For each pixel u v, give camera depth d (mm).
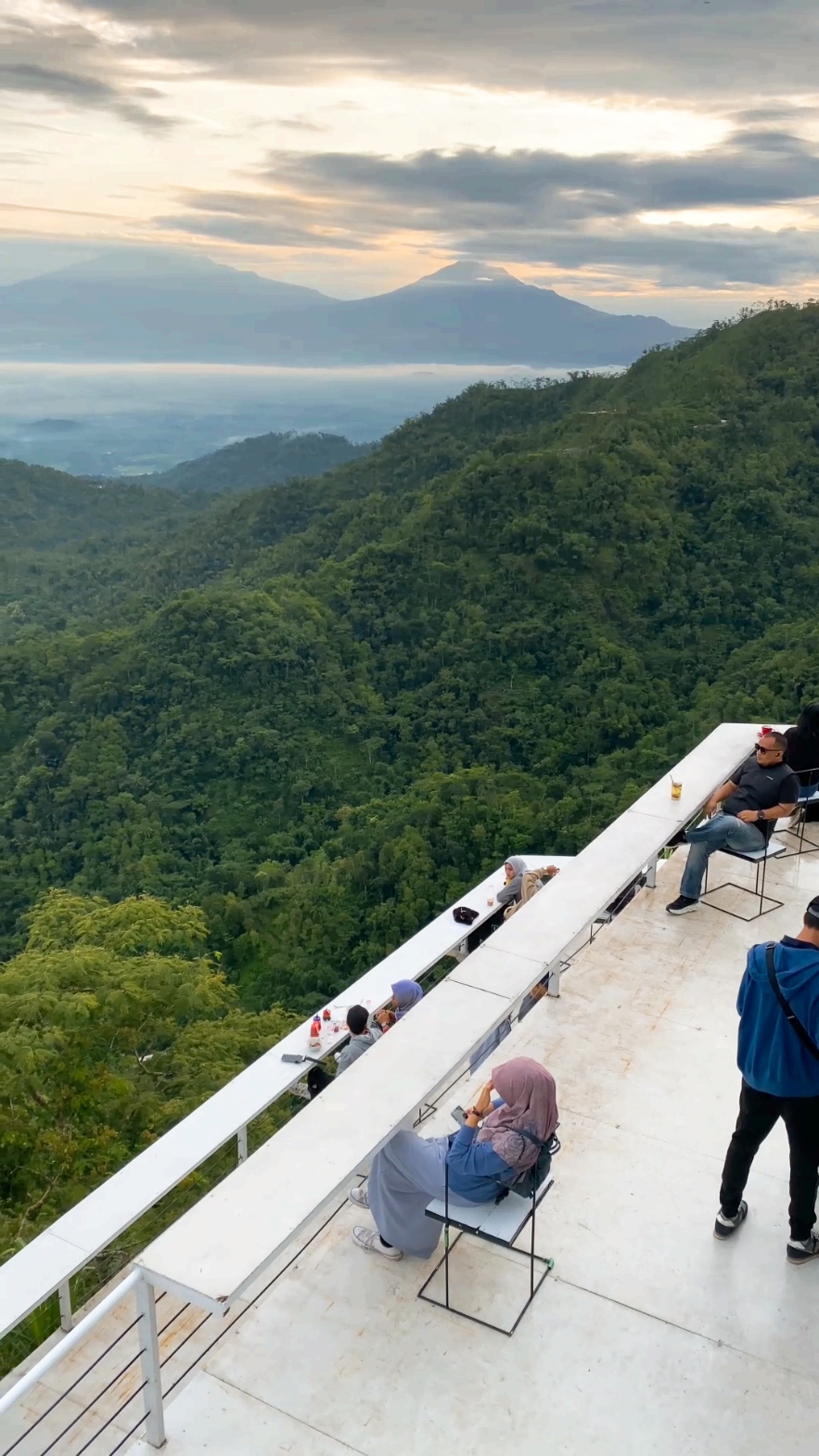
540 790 50312
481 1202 3053
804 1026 2904
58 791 60281
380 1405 2795
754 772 5258
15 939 45312
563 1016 4473
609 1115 3883
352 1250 3363
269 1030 15930
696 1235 3354
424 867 39625
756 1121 3096
